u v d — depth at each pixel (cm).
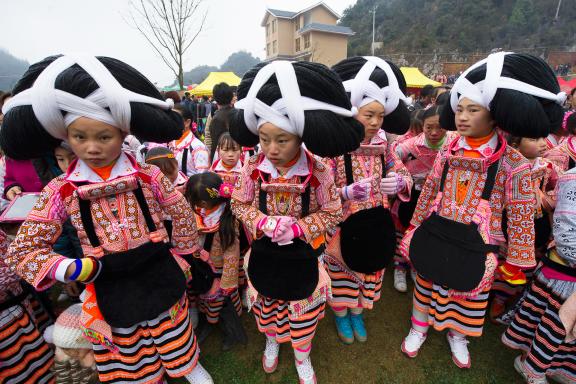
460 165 179
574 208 159
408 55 3950
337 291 222
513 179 167
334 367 217
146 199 155
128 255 149
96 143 129
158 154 238
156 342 164
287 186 159
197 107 1041
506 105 148
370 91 182
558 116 154
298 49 3250
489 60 157
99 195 142
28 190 247
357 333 237
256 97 136
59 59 122
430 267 187
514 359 221
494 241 183
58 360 175
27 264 134
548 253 183
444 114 191
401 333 246
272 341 212
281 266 168
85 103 121
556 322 174
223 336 242
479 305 192
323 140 135
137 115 132
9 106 125
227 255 209
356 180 199
